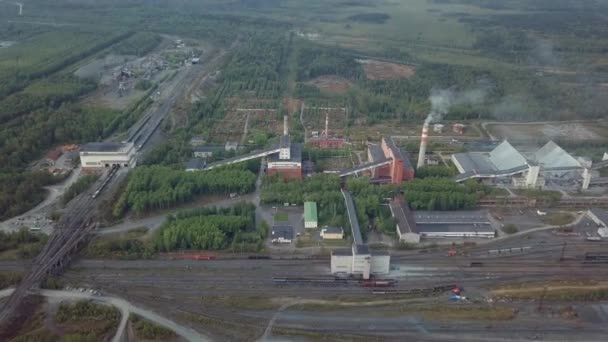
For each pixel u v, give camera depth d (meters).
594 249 166.50
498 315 132.38
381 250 162.62
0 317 127.38
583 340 124.94
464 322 130.50
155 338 122.50
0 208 175.50
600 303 139.38
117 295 138.62
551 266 156.75
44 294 137.50
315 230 172.88
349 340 123.31
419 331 127.12
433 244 166.88
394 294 141.25
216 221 168.00
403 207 182.38
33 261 150.50
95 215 176.88
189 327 127.00
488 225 175.75
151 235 168.00
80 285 142.12
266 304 136.12
